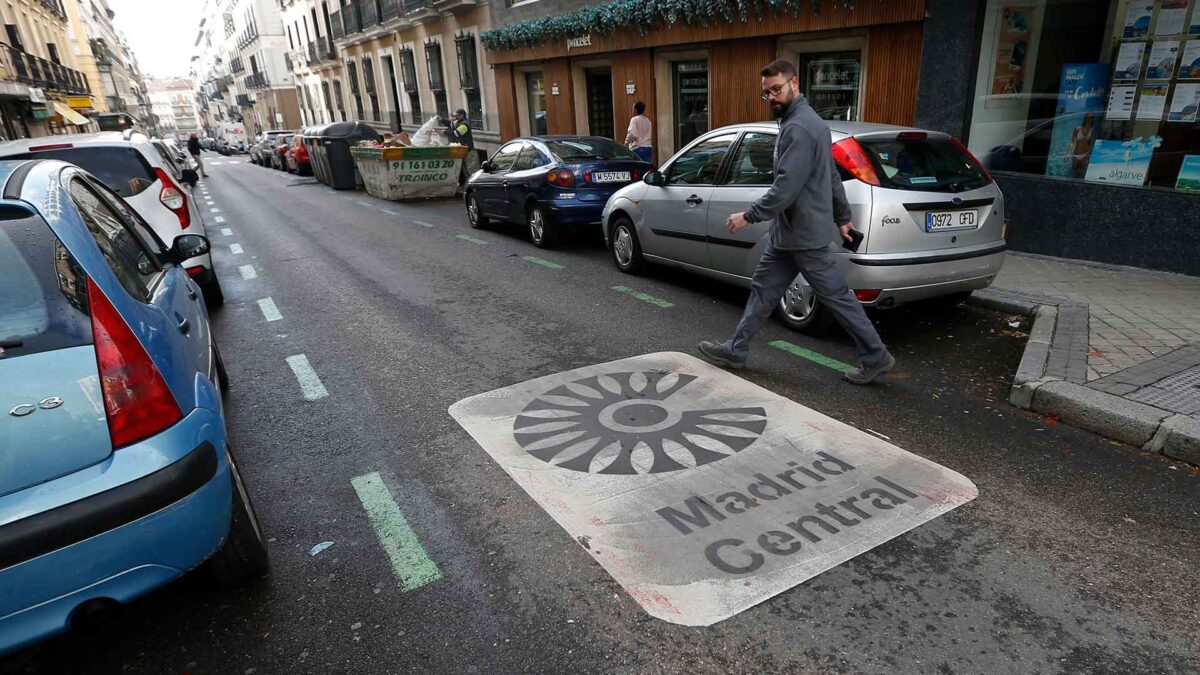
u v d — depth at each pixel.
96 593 2.06
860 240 4.52
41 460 1.98
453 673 2.27
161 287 3.05
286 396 4.60
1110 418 3.65
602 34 14.09
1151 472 3.33
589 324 5.89
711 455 3.58
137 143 6.66
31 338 2.03
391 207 14.71
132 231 3.38
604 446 3.71
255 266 8.97
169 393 2.22
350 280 7.95
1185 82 6.30
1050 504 3.08
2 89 22.77
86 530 1.98
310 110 47.31
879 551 2.79
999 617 2.43
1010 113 7.64
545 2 16.73
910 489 3.22
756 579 2.64
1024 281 6.42
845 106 10.27
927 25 8.18
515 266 8.35
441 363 5.09
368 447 3.83
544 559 2.81
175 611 2.61
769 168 5.61
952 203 4.93
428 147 15.12
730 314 6.05
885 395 4.28
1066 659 2.24
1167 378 4.05
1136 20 6.54
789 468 3.43
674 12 11.79
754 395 4.32
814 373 4.66
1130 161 6.77
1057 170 7.34
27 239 2.24
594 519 3.06
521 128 19.28
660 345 5.30
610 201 7.75
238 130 61.16
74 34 43.34
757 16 10.48
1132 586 2.56
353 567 2.82
